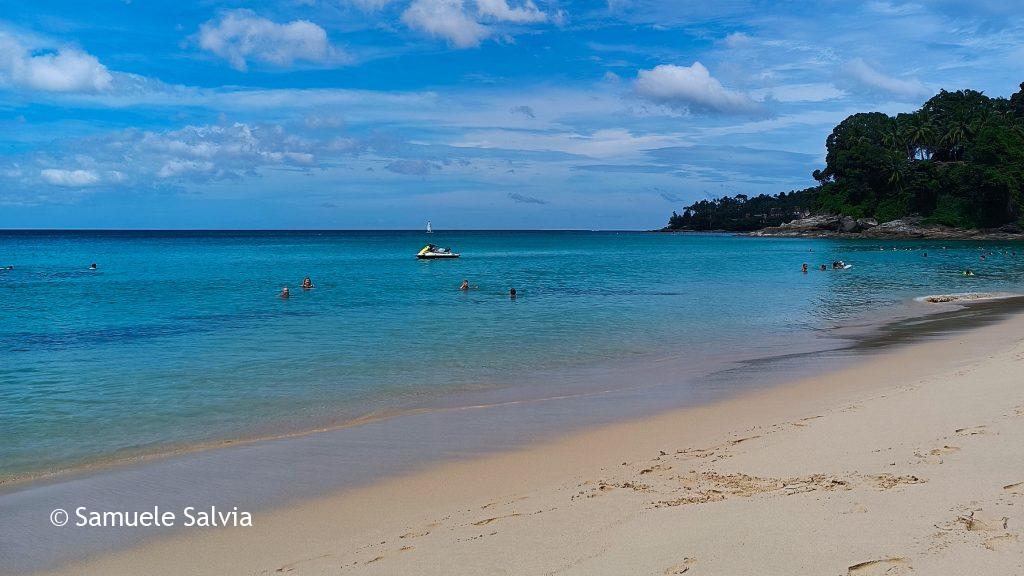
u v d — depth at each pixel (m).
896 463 8.27
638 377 17.06
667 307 32.97
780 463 8.92
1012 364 14.79
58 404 14.48
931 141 141.62
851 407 12.17
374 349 21.28
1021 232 123.44
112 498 9.27
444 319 28.73
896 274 53.62
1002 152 125.75
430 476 9.89
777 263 73.62
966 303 32.84
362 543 7.44
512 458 10.65
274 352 20.80
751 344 22.00
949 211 129.88
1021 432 9.01
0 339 23.70
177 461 10.80
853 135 149.25
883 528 6.13
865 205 142.50
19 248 124.19
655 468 9.34
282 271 64.25
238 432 12.42
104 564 7.34
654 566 5.86
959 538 5.75
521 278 54.44
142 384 16.39
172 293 41.88
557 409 13.86
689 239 198.38
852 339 22.55
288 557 7.25
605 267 69.94
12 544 7.88
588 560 6.18
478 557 6.55
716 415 12.94
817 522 6.45
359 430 12.48
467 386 16.20
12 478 10.09
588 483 8.95
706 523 6.78
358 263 79.12
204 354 20.50
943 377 14.35
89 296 39.97
